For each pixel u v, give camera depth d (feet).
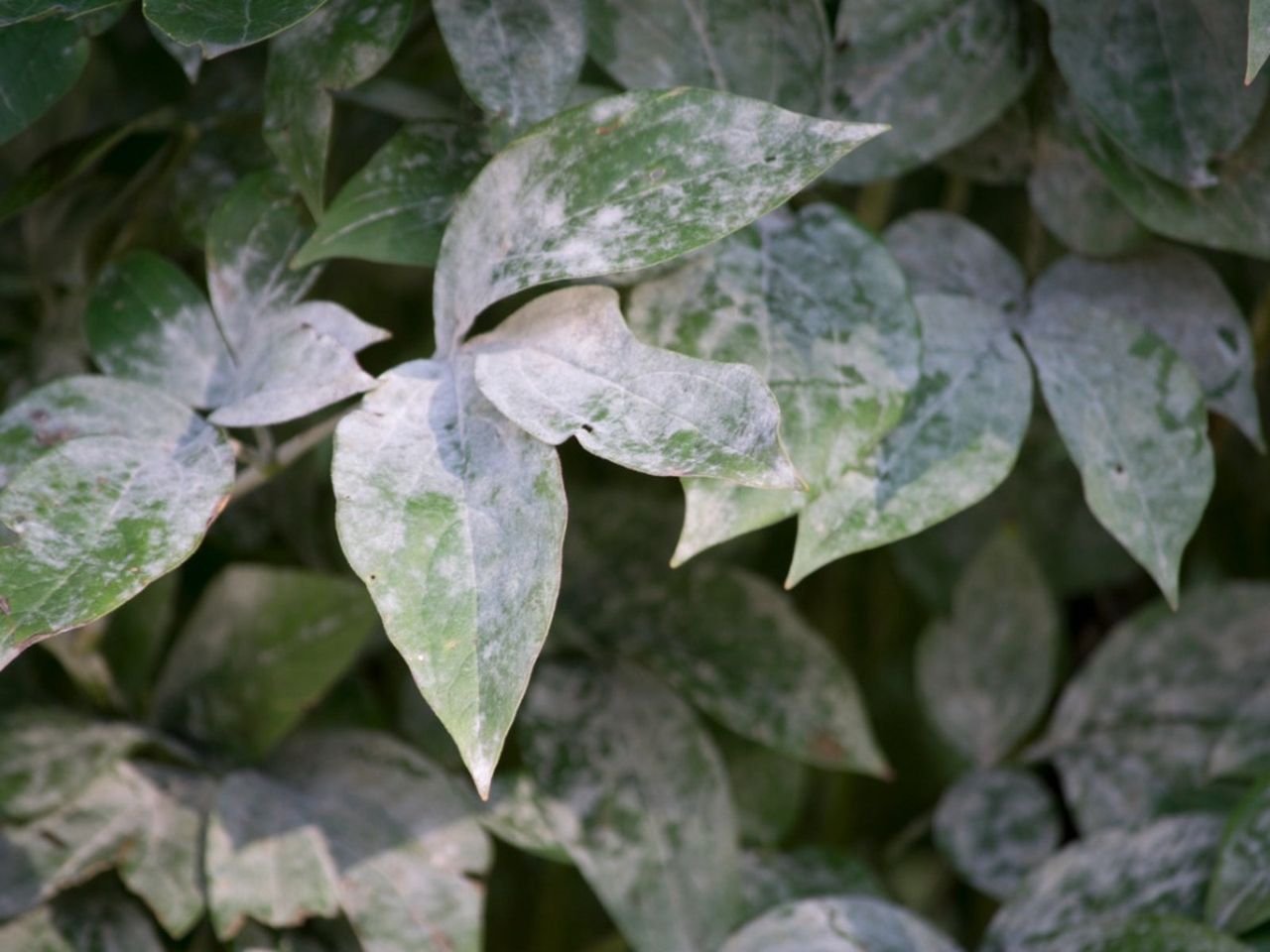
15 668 2.58
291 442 2.27
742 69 2.25
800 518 2.15
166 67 2.69
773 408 2.00
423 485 2.03
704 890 2.49
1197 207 2.29
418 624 1.98
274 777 2.46
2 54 2.17
